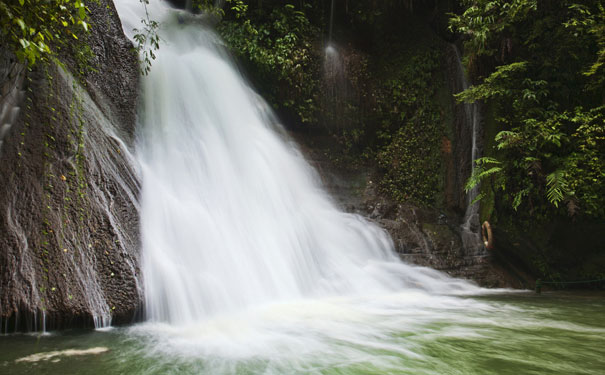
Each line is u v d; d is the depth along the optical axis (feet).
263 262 21.13
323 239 26.78
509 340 13.98
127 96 21.83
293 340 13.61
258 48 33.40
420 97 36.91
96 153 17.38
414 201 34.71
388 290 24.49
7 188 14.32
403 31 39.91
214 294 17.29
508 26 30.91
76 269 14.06
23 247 13.50
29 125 15.92
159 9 33.53
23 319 12.82
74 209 15.19
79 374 9.75
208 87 28.91
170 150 23.80
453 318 17.57
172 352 11.88
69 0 13.55
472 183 29.60
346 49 38.81
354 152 38.06
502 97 30.68
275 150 32.01
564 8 29.84
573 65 29.76
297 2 37.96
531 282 29.40
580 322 16.99
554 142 27.17
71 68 18.84
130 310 14.47
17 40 11.97
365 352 12.44
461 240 30.63
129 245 15.81
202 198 22.58
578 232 29.89
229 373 10.39
